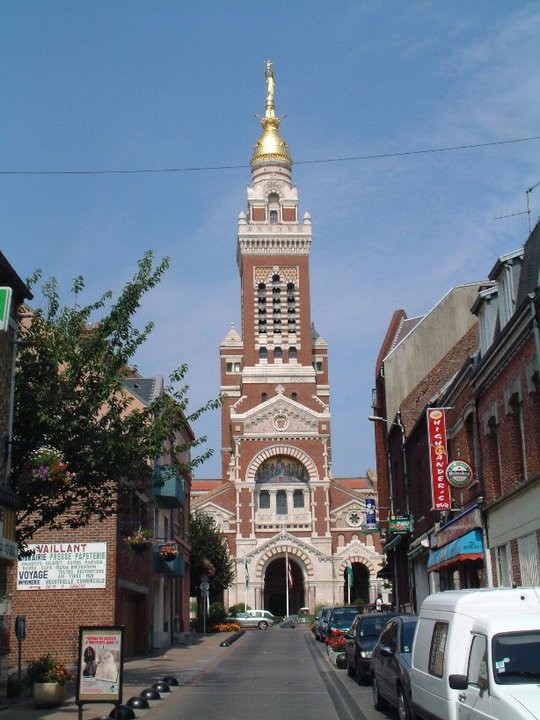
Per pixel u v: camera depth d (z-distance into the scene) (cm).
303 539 8669
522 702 927
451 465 2594
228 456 10138
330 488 8919
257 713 1731
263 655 3606
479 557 2533
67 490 2162
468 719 1041
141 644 3694
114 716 1650
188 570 5691
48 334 2153
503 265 2319
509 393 2227
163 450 2239
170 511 4631
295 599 9288
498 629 1047
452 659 1127
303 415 8975
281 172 9962
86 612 2995
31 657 2950
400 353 4212
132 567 3412
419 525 3581
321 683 2328
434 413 2948
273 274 9581
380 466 4678
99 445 2117
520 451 2219
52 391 2081
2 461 1880
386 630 1772
